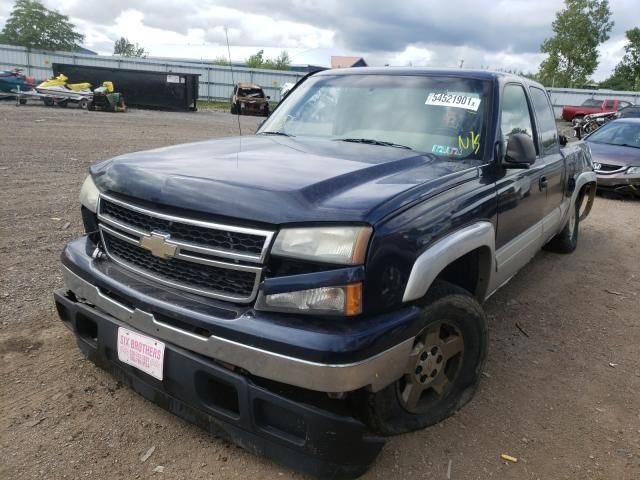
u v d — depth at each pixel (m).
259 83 42.00
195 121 22.98
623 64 61.12
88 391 3.00
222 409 2.34
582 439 2.92
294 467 2.28
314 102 4.04
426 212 2.49
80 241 3.00
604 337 4.20
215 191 2.32
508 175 3.44
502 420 3.03
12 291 4.15
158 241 2.44
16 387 2.99
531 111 4.27
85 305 2.78
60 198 7.19
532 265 5.89
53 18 54.81
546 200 4.38
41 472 2.42
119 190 2.62
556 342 4.06
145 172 2.58
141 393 2.64
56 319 3.77
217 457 2.58
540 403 3.23
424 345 2.63
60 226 5.93
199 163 2.73
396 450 2.71
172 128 18.70
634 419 3.14
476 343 2.95
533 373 3.58
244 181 2.38
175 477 2.44
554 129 5.02
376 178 2.64
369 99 3.81
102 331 2.65
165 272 2.51
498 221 3.26
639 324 4.48
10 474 2.39
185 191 2.37
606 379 3.57
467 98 3.55
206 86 41.50
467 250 2.73
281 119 4.11
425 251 2.42
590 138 11.34
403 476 2.54
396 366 2.30
